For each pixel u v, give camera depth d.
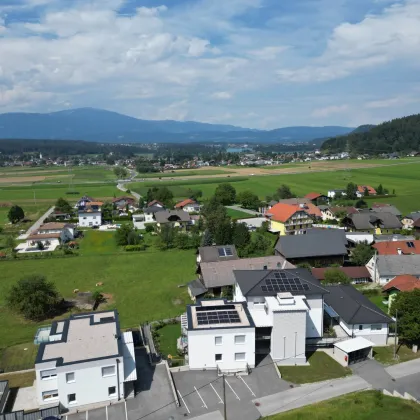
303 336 49.06
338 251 86.69
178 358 51.00
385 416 38.31
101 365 41.38
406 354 50.78
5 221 148.25
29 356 52.84
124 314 66.00
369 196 175.38
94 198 194.75
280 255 87.19
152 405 41.50
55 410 39.75
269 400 41.84
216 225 106.81
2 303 71.25
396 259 76.12
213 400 42.12
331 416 38.44
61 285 80.12
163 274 85.06
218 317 50.09
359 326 53.34
